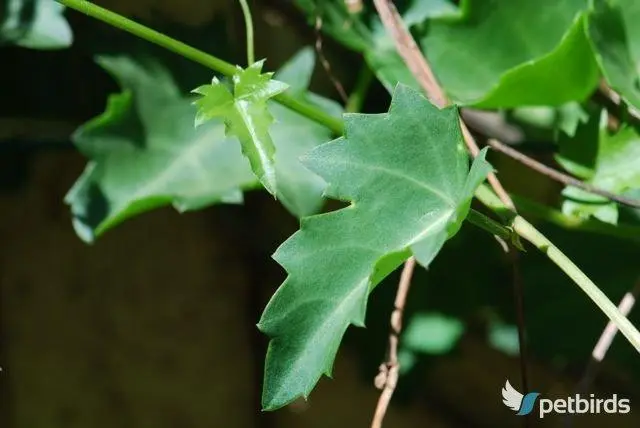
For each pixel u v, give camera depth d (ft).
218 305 2.09
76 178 1.94
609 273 1.70
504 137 1.77
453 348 1.78
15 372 1.95
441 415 2.22
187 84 1.63
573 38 1.47
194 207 1.56
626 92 1.49
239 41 1.71
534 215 1.63
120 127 1.58
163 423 2.05
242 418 2.12
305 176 1.59
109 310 2.00
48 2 1.59
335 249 1.32
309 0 1.60
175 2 1.78
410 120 1.33
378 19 1.62
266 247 2.06
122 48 1.62
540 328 1.75
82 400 1.99
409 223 1.32
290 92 1.62
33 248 1.94
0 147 1.76
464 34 1.59
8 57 1.73
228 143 1.60
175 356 2.06
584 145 1.55
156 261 2.04
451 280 1.79
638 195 1.63
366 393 2.17
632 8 1.52
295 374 1.30
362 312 1.27
